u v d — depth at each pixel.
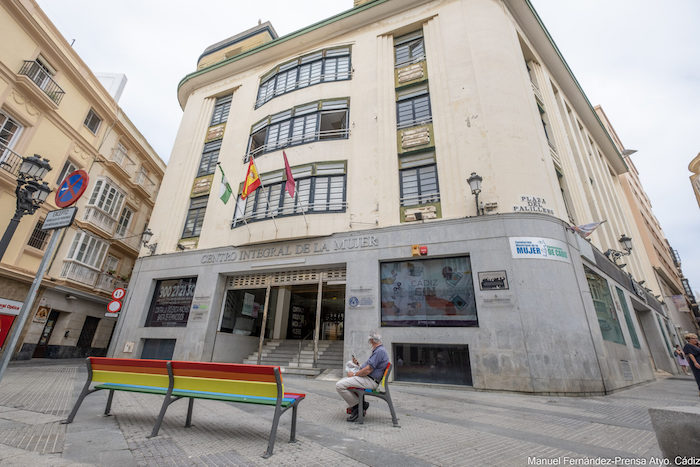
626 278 16.02
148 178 23.41
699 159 26.86
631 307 14.95
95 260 18.20
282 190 13.43
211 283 13.47
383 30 15.02
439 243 10.38
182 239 15.55
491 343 8.84
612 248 16.56
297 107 14.93
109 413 4.65
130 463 2.80
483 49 12.45
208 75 19.48
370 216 11.91
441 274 10.30
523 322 8.73
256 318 15.70
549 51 16.44
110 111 19.17
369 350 10.07
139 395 6.40
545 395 7.99
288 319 17.39
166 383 3.97
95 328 18.61
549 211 10.35
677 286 40.78
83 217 17.36
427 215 11.13
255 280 13.24
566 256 9.71
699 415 2.39
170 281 14.77
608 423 4.85
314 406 5.73
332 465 2.88
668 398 7.69
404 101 13.41
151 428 3.99
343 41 15.82
